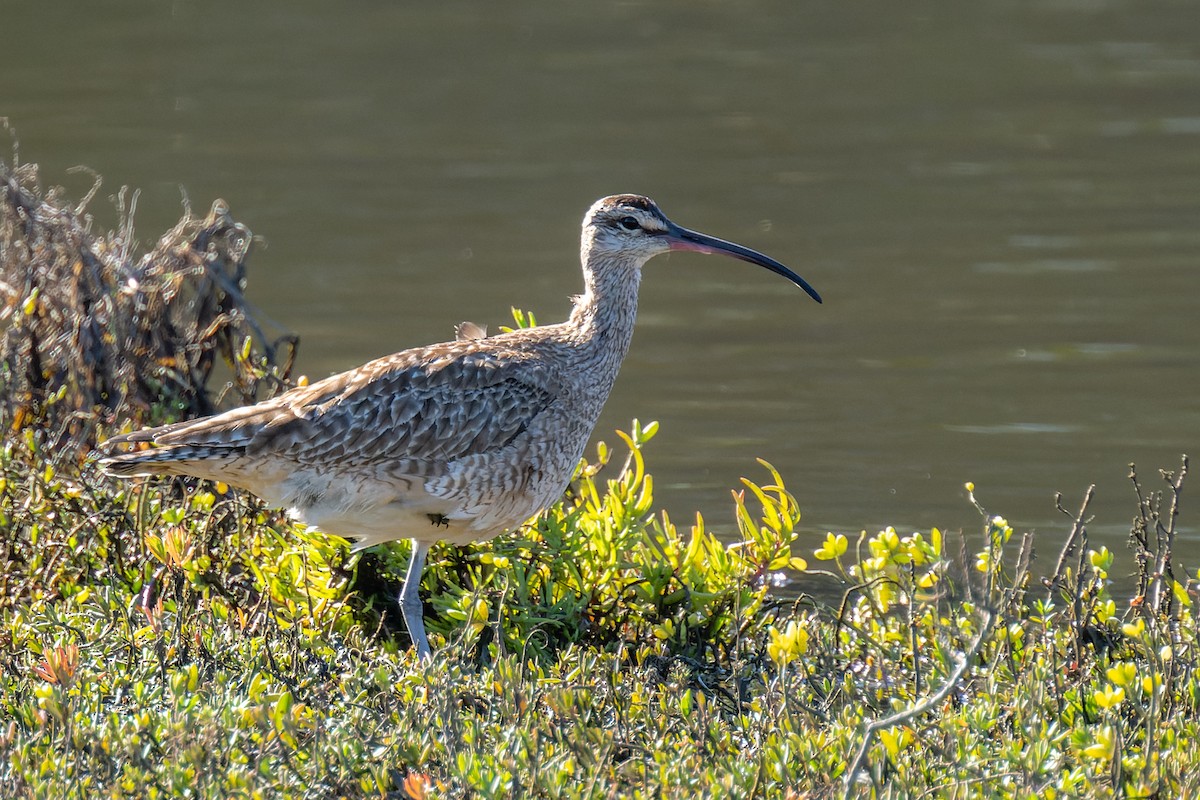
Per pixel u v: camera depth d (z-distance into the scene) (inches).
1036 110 1243.8
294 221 982.4
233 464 391.2
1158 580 400.8
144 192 1027.9
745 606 412.8
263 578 410.0
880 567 410.9
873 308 820.6
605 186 1070.4
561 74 1390.3
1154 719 303.0
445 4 1637.6
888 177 1082.1
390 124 1230.3
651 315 824.9
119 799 285.7
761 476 598.9
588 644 402.3
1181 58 1379.2
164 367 495.8
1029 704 326.0
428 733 312.2
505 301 832.3
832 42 1492.4
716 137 1192.2
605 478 592.1
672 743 323.9
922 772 306.3
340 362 724.7
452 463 397.1
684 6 1631.4
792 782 299.7
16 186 502.9
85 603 401.4
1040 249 911.0
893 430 647.1
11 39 1475.1
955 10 1599.4
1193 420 652.7
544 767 294.7
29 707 325.4
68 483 434.6
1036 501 570.6
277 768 304.8
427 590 437.4
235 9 1604.3
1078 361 730.2
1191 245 906.1
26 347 490.9
